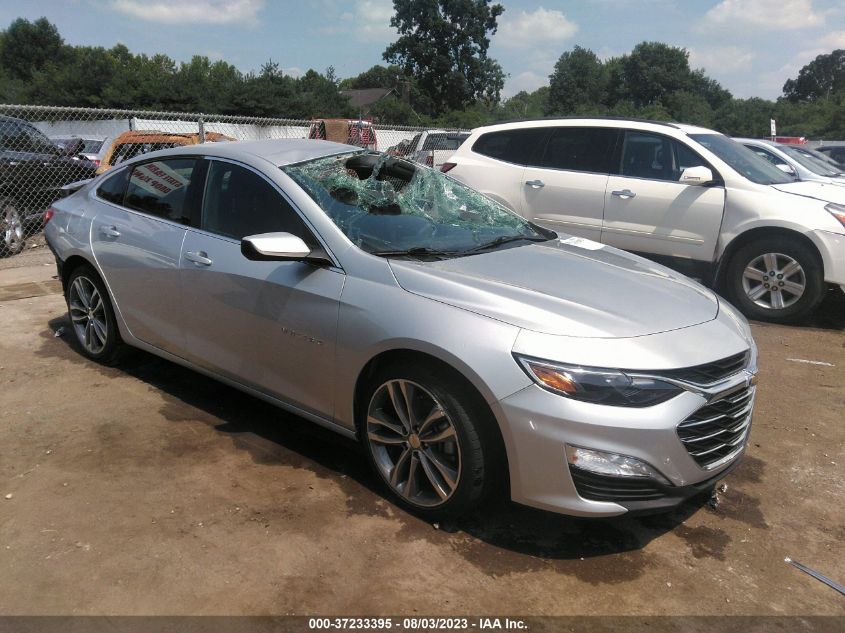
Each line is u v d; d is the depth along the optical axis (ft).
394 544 9.36
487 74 223.71
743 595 8.76
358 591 8.42
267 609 8.05
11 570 8.52
